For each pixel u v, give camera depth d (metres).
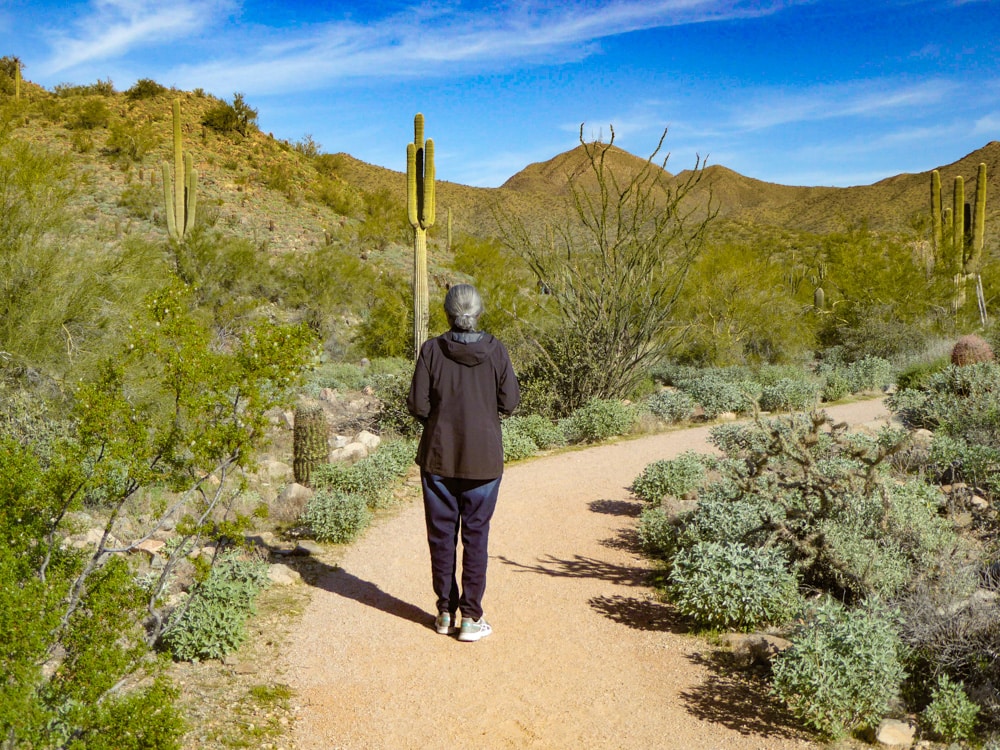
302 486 8.21
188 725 3.67
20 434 7.05
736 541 5.58
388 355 21.44
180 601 4.76
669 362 20.44
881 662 3.80
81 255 8.80
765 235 79.12
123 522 6.41
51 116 41.31
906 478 7.85
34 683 2.62
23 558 3.07
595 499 8.09
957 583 4.74
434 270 33.31
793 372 17.34
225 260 21.78
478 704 4.04
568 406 12.81
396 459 9.08
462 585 4.70
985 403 10.21
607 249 12.43
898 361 20.09
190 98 52.91
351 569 6.01
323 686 4.19
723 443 9.69
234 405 4.02
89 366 8.05
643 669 4.46
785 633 4.75
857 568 5.02
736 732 3.82
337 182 46.81
